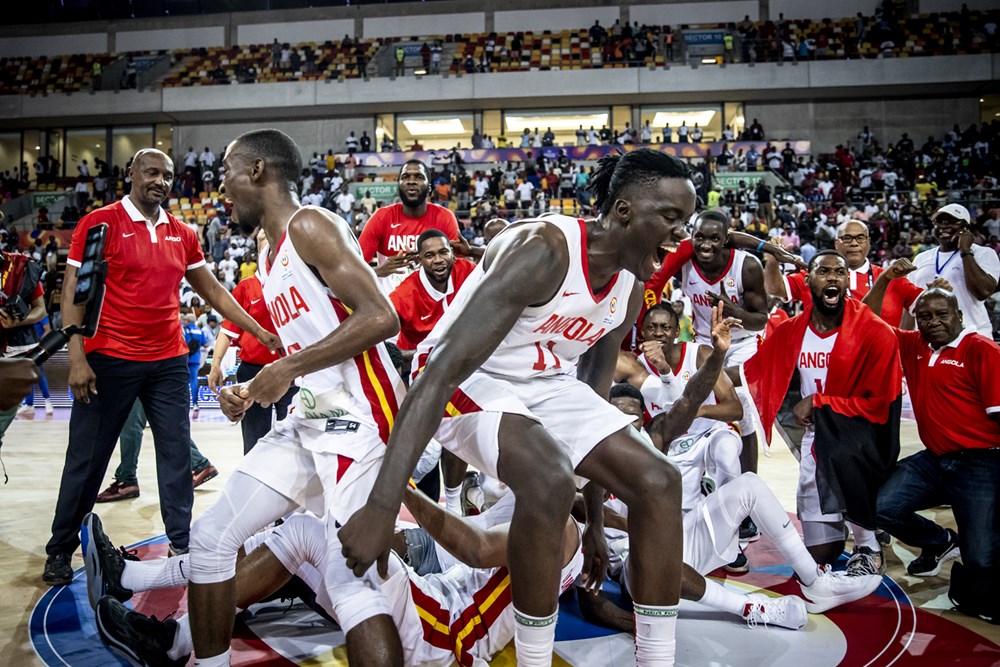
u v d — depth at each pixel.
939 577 3.45
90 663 2.46
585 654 2.57
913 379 3.43
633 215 1.93
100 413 3.31
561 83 22.80
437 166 20.31
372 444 1.98
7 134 25.45
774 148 20.53
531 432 1.92
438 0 25.16
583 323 2.09
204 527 1.99
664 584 1.96
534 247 1.88
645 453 1.97
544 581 1.87
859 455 3.31
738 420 3.62
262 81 23.66
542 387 2.14
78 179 23.20
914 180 20.75
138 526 4.20
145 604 3.03
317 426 2.00
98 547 2.68
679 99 23.34
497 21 25.00
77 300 1.87
